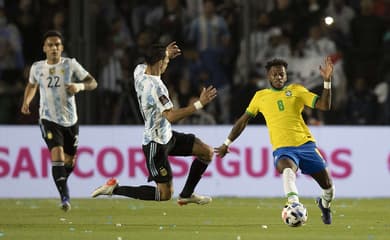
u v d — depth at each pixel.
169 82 62.34
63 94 40.88
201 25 63.31
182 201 37.88
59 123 40.88
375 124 62.59
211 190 55.25
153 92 34.28
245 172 55.47
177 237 29.59
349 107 62.47
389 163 56.62
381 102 62.72
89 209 44.34
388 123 62.50
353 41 64.56
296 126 32.81
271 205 47.66
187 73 62.62
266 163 55.62
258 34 63.00
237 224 35.66
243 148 55.59
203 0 64.69
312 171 32.97
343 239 29.28
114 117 60.78
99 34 63.59
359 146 56.41
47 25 63.97
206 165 37.34
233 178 55.41
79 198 53.97
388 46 64.75
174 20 63.97
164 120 35.38
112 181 36.62
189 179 37.56
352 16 65.19
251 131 55.66
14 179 54.78
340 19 64.62
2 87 62.47
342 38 64.25
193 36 63.34
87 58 58.81
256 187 55.50
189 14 64.56
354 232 32.12
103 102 60.88
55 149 40.34
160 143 35.50
